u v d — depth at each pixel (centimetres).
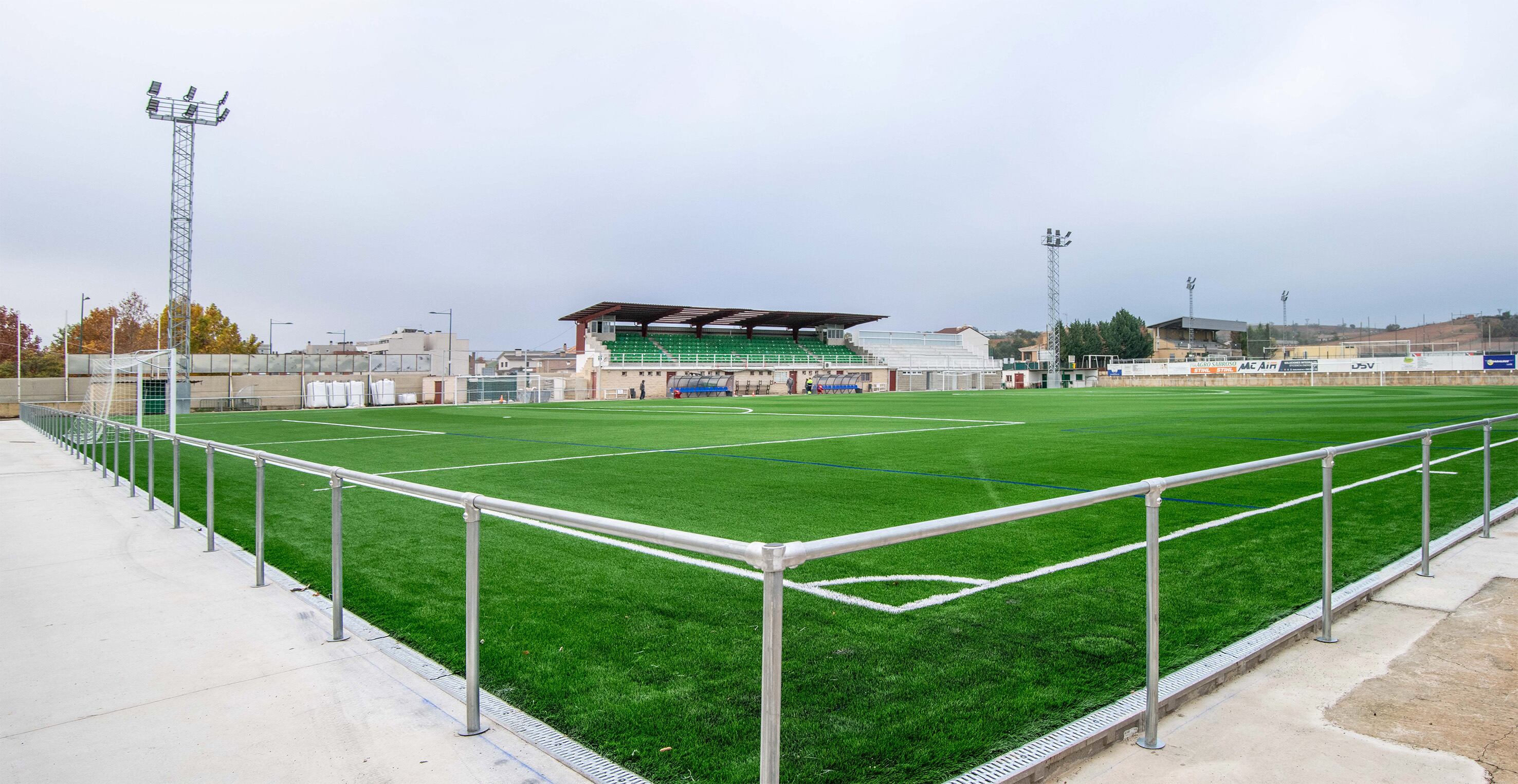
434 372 6341
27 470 1343
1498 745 292
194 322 7419
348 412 4016
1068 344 10912
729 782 271
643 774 279
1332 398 3738
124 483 1143
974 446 1559
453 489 1040
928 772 274
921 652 393
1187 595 485
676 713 330
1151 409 2997
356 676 381
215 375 4791
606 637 429
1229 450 1443
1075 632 421
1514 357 5825
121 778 282
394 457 1512
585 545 666
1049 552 602
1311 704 335
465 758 297
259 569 550
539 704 343
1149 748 299
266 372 5025
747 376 6631
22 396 4366
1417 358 6375
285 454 1616
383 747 306
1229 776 275
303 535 730
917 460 1320
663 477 1136
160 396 3853
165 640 437
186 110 4384
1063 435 1827
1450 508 770
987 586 510
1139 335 10888
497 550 649
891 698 339
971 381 8206
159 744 309
